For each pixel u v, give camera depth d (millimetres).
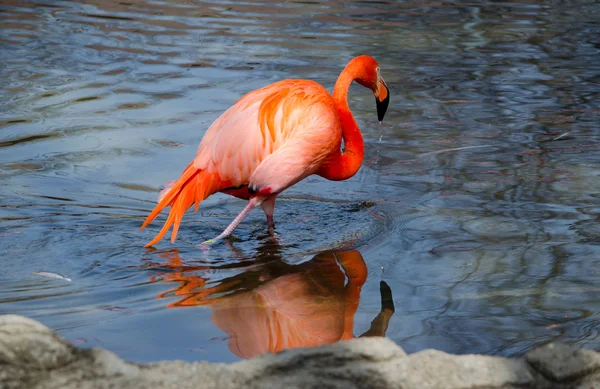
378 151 12477
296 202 10547
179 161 11711
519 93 15492
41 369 5262
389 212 10117
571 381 5504
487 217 9922
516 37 19969
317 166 9484
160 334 6773
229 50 18266
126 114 13734
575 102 14953
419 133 13297
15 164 11383
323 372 5398
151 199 10367
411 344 6695
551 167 11781
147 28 20484
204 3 23828
